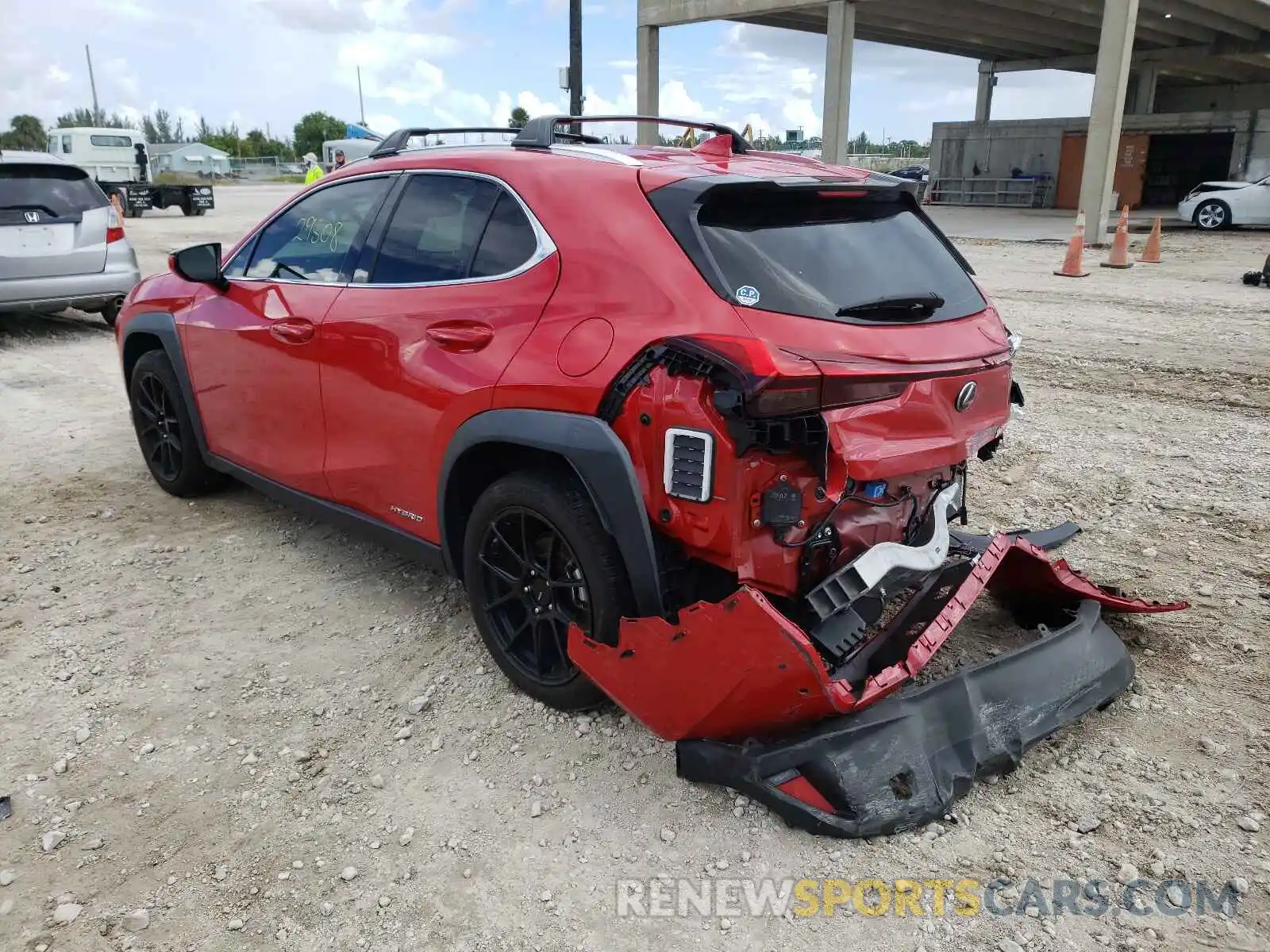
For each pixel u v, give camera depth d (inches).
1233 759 115.5
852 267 114.3
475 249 128.9
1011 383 132.5
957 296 123.8
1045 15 968.9
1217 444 230.2
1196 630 144.6
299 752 119.6
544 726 124.1
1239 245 698.8
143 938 92.4
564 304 114.4
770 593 104.0
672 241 108.3
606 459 106.2
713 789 111.2
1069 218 1002.1
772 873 99.3
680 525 103.1
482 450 124.6
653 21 956.6
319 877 99.9
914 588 126.0
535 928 93.1
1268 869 98.7
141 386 201.0
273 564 172.4
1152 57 1222.9
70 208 360.2
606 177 118.6
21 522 189.9
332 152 1290.6
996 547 123.0
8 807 109.7
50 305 357.7
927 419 108.0
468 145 148.2
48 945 91.2
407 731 123.0
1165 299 440.1
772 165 128.5
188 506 199.5
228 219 1043.9
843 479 101.0
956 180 1301.7
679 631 103.8
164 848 103.8
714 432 97.9
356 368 141.1
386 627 150.0
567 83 670.5
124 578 166.4
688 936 91.8
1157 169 1202.0
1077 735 121.0
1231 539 176.6
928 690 108.3
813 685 97.7
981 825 105.4
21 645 144.4
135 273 383.6
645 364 103.9
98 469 222.4
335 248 152.5
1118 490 201.9
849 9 858.1
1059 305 429.4
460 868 100.8
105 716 127.0
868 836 102.0
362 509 150.5
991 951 89.7
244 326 164.1
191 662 140.3
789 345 99.7
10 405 277.7
